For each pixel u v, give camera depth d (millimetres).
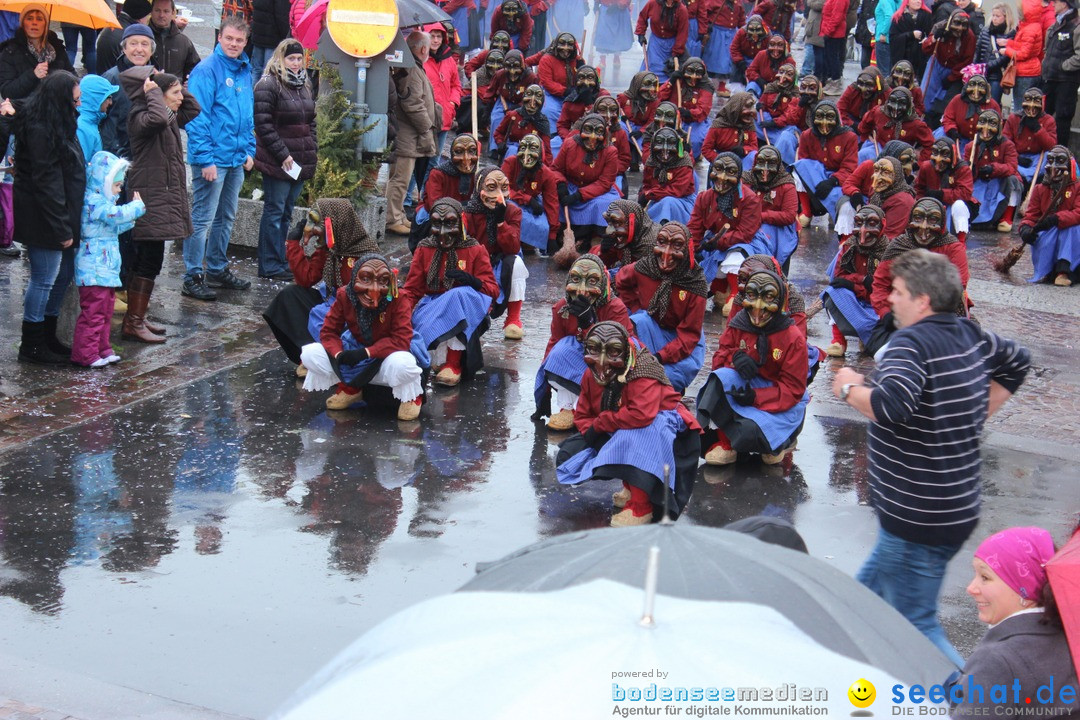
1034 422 9195
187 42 12398
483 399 9055
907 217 12203
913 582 4891
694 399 9461
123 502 6848
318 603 5875
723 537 3197
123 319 9938
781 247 12156
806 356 7883
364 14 12875
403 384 8391
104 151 9070
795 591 2971
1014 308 12812
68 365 8898
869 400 4645
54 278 8641
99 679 5117
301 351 8672
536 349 10328
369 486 7328
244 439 7902
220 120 10445
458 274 9164
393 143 13578
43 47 9984
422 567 6316
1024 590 4109
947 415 4691
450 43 15500
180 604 5797
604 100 14383
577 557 3072
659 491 6855
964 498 4773
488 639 2668
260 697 5059
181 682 5137
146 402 8367
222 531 6590
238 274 11531
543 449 8141
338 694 2607
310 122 11328
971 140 17203
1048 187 13805
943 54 20078
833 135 15609
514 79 16609
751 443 7789
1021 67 19906
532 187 12883
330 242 8727
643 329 8750
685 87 17516
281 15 15156
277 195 11211
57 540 6348
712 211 11797
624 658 2570
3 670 5137
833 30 22281
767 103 17703
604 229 13453
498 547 6617
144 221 9227
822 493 7668
